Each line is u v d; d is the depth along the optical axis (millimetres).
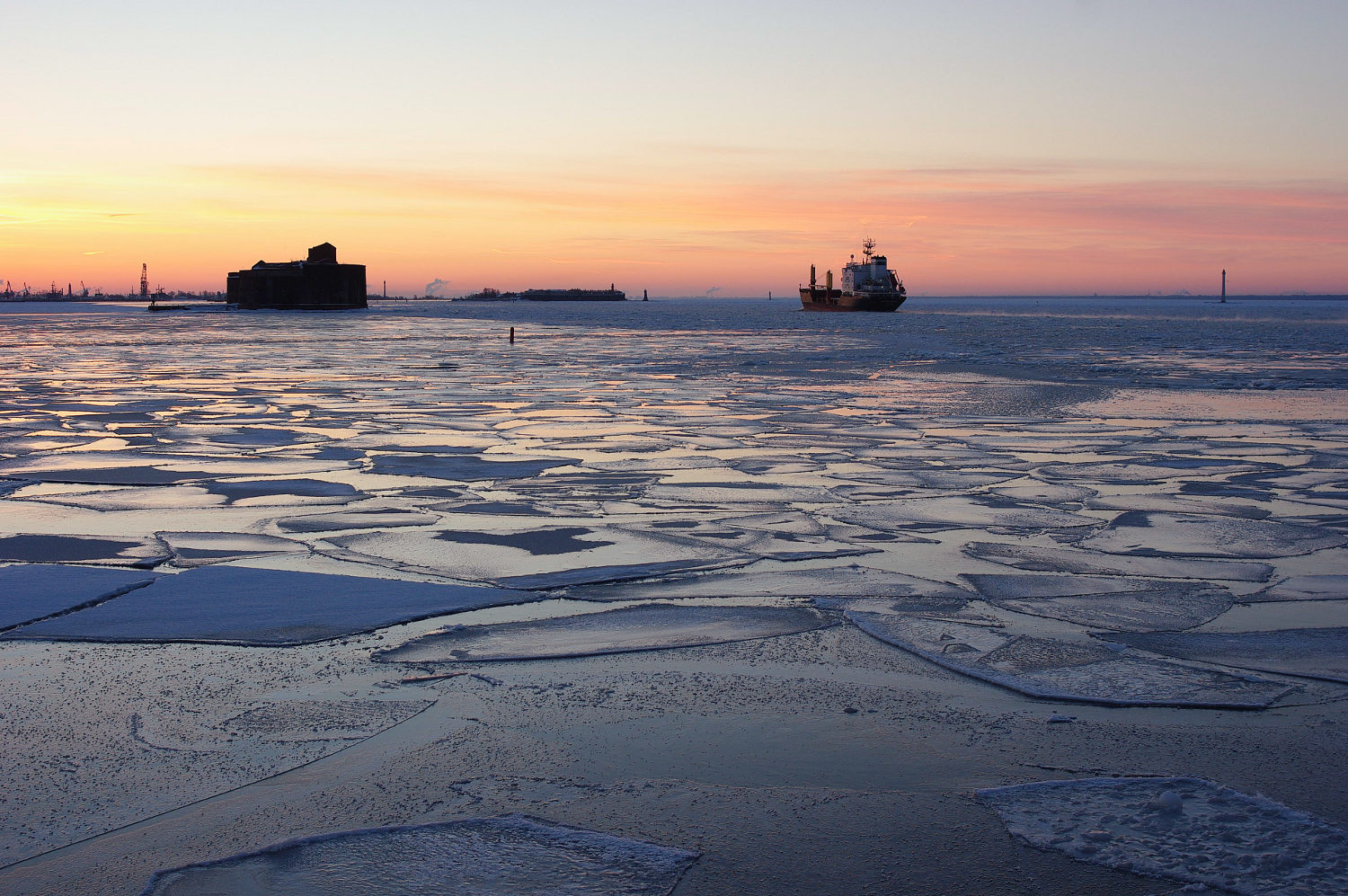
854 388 21453
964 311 160250
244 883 3189
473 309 147750
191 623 5664
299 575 6625
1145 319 97312
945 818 3580
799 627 5676
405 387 21562
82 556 7105
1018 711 4527
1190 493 9742
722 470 11000
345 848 3387
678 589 6430
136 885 3184
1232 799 3682
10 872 3258
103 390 20656
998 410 17203
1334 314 131125
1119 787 3797
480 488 9867
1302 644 5402
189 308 135875
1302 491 9867
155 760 4023
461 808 3656
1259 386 21719
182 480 10219
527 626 5664
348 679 4867
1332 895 3072
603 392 20547
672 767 3980
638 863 3299
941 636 5516
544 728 4332
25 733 4254
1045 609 6023
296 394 19969
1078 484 10188
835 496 9516
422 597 6188
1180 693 4723
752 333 56719
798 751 4113
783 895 3123
